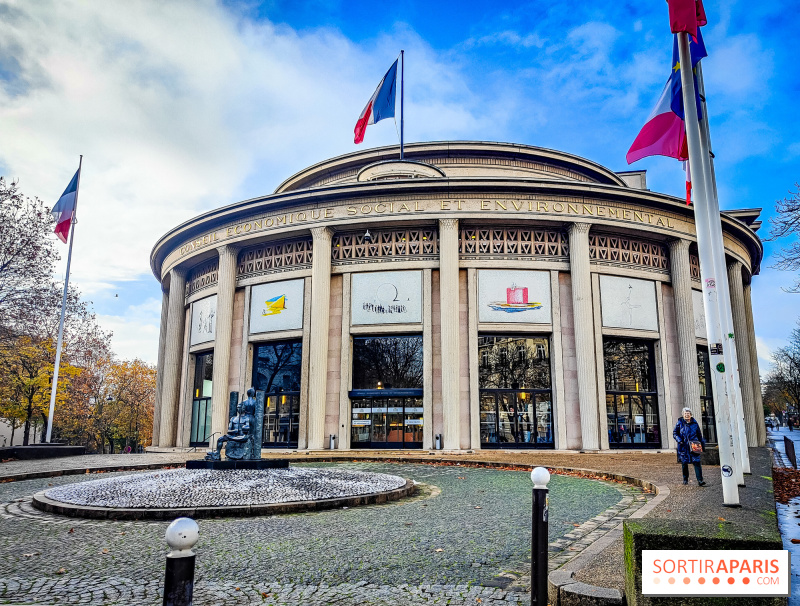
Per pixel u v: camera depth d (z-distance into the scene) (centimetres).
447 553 785
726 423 1022
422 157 3809
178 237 3600
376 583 655
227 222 3300
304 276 3089
